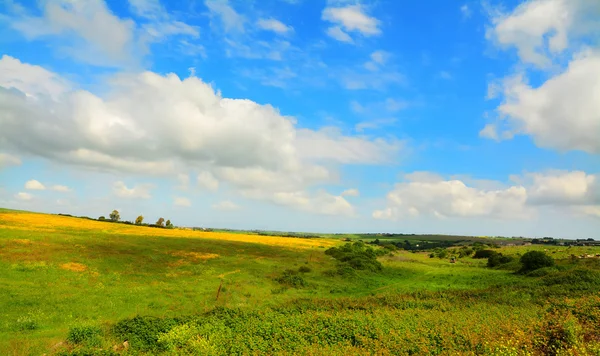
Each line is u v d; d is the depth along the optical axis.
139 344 19.97
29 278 32.41
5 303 25.41
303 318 23.69
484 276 50.53
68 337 19.84
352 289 42.28
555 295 29.55
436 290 39.81
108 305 28.00
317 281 45.88
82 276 35.53
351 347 17.75
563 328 16.02
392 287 43.25
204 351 18.27
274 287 40.75
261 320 24.00
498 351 14.55
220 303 31.81
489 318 21.95
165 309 28.81
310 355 16.62
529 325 18.67
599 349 13.40
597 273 36.12
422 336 18.81
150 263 45.38
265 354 17.72
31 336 20.27
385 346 17.70
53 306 26.14
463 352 15.98
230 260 54.44
